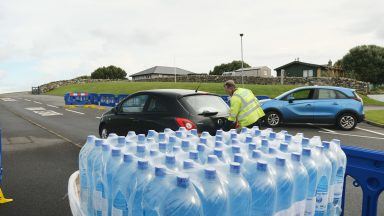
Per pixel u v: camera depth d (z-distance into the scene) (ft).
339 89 48.65
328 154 8.63
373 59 250.78
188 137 9.48
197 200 5.24
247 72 273.95
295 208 7.04
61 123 53.93
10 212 16.35
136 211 5.91
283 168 6.60
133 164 6.52
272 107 49.62
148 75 414.00
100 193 7.41
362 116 47.57
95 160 7.87
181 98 22.91
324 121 47.98
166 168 5.71
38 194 18.95
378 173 9.67
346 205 17.56
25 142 35.96
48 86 228.22
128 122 25.52
